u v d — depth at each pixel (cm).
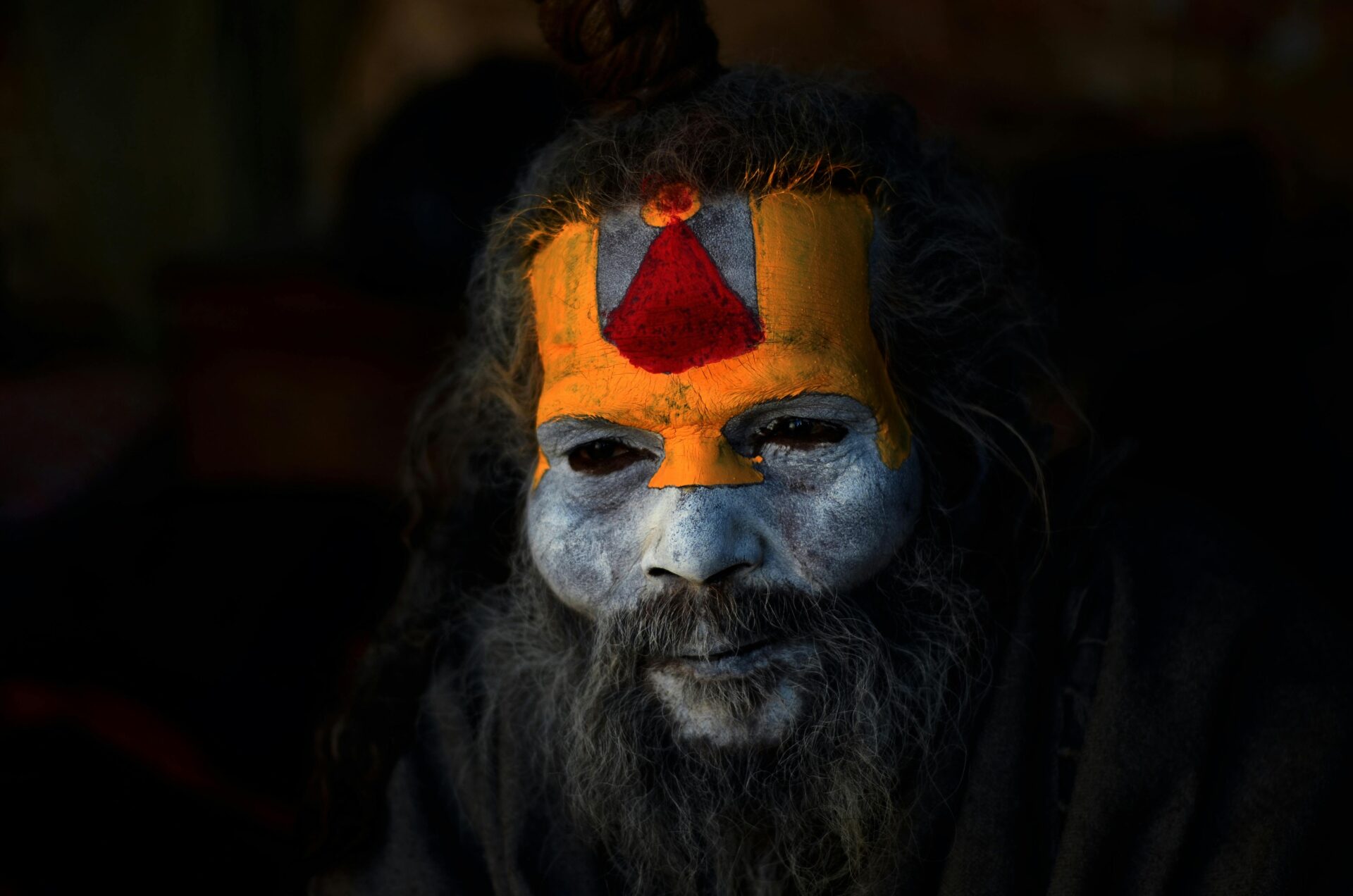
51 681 161
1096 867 82
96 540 201
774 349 80
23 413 243
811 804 89
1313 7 255
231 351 211
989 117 248
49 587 187
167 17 274
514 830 96
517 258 93
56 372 277
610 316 82
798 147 82
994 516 94
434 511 114
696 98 88
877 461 84
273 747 154
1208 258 204
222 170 279
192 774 150
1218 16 257
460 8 266
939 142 102
